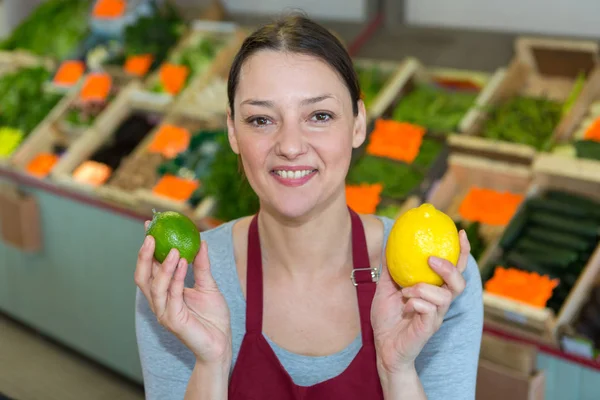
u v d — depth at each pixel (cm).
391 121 346
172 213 121
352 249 130
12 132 428
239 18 463
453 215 308
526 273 258
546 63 343
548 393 242
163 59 441
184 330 116
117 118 408
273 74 113
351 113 120
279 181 118
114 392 362
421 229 113
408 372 118
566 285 254
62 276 388
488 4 373
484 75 359
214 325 121
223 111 379
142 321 134
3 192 398
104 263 361
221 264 134
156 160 374
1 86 471
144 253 113
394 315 119
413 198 308
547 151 302
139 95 409
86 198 358
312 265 129
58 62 486
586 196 287
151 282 120
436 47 382
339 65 116
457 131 329
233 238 137
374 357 124
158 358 133
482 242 289
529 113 321
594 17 342
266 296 131
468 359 128
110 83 437
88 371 380
